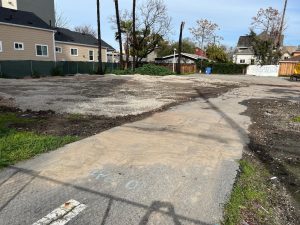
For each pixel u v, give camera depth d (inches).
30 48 1043.3
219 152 191.6
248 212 121.6
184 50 2635.3
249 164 174.4
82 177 145.0
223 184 141.6
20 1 1234.0
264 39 1852.9
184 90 613.0
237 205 123.8
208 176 150.5
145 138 217.6
